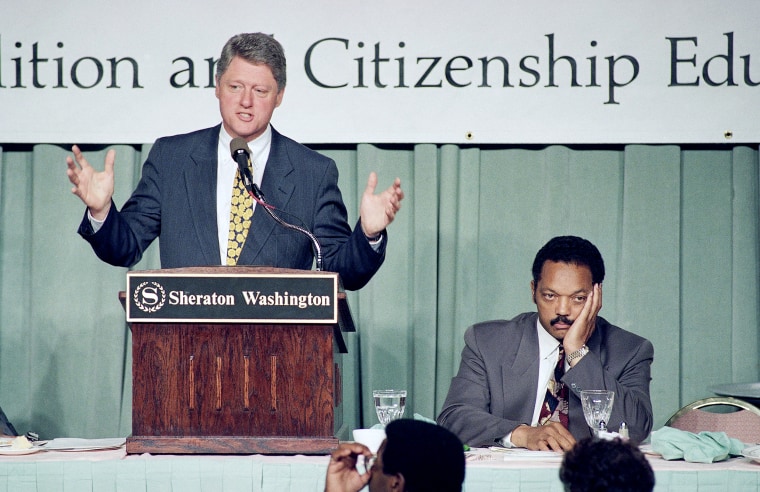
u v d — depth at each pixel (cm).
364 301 1147
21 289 1166
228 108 795
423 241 1147
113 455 606
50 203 1150
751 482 580
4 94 1127
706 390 1147
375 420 1141
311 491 575
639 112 1124
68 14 1127
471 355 859
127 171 1141
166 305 602
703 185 1148
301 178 789
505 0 1127
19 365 1161
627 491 394
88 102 1129
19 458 597
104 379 1147
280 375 606
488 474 581
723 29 1117
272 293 602
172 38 1129
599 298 859
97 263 1155
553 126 1128
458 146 1147
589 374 770
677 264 1143
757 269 1145
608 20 1123
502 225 1156
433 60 1129
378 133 1130
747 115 1120
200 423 606
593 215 1150
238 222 773
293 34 1127
